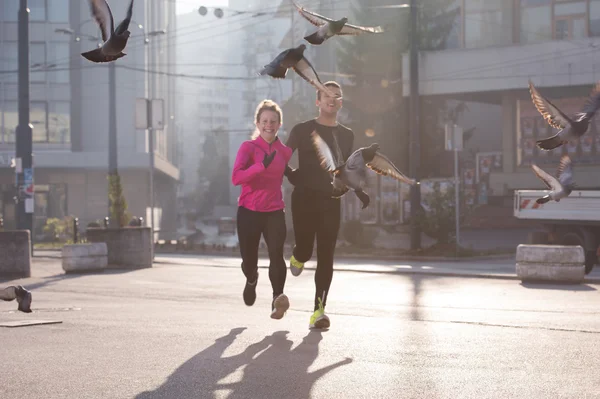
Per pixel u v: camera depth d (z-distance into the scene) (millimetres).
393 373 6766
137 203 68438
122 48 4484
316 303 9539
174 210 98438
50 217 66500
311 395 5953
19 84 34250
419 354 7707
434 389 6164
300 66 5676
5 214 64125
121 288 16594
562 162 6613
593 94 5699
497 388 6207
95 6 4527
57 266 25656
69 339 8617
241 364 7156
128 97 67062
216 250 37188
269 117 9156
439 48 46688
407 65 44906
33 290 16062
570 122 5625
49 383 6344
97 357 7500
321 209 9461
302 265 9859
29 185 34156
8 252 20156
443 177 47562
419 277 20969
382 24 45750
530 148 44469
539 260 18812
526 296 15336
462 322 10305
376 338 8742
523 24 44500
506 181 44938
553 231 24844
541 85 42781
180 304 13016
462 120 58656
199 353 7723
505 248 34688
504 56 43562
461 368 7008
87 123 66688
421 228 32469
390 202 46531
